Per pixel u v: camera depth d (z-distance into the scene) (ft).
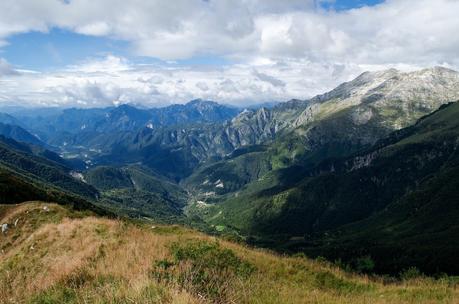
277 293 53.52
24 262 96.07
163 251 61.67
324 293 59.31
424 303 57.47
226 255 65.31
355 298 59.11
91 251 72.84
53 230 110.22
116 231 95.35
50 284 53.47
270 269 71.46
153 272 47.37
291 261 81.10
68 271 57.31
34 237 109.60
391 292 66.74
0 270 97.19
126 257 59.82
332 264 92.84
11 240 135.23
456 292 64.90
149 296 36.01
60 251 92.94
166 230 112.98
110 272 52.47
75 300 43.39
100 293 41.57
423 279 82.84
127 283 42.83
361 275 86.53
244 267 63.93
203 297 37.76
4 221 148.87
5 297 58.44
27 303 49.83
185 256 57.93
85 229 102.37
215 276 48.96
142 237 82.99
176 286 37.76
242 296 46.32
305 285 66.18
